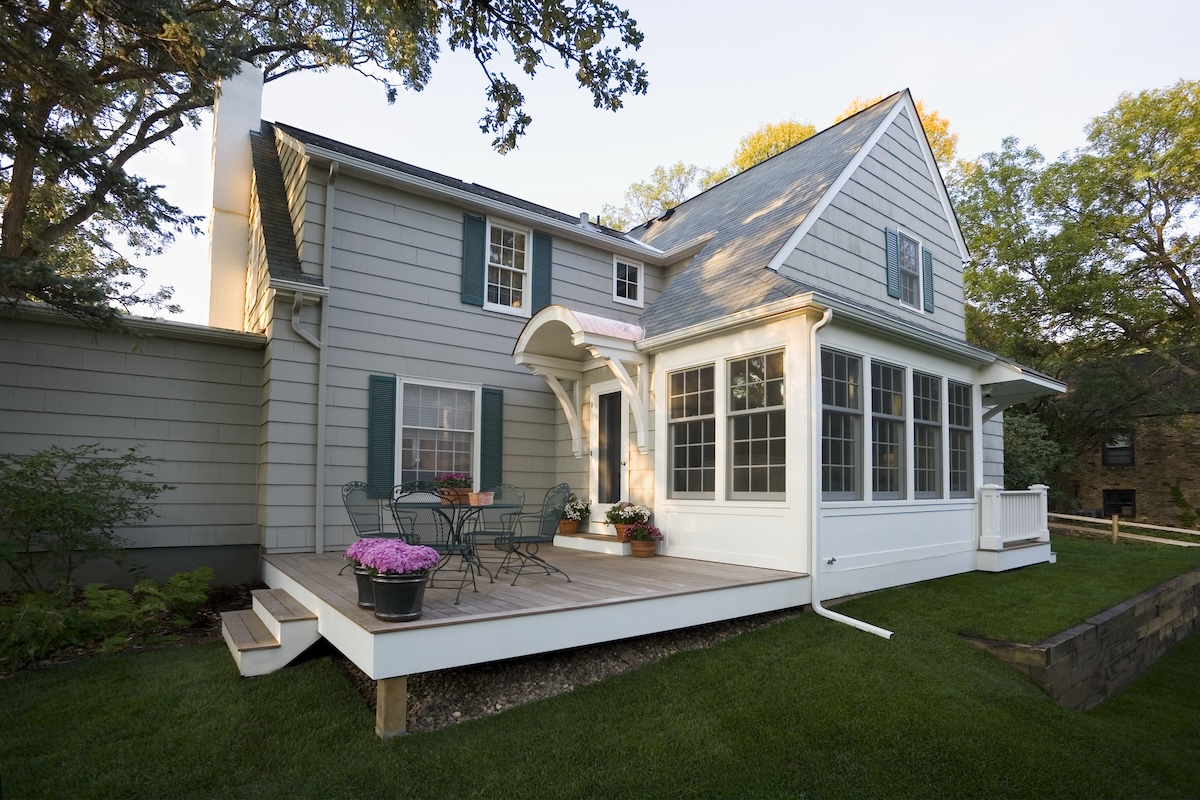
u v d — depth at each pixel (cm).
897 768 349
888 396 715
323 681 421
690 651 485
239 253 973
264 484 729
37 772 310
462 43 604
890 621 564
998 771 356
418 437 823
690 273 864
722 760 341
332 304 761
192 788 302
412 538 482
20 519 559
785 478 614
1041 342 1795
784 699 408
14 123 616
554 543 840
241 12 1060
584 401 881
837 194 833
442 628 367
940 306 1044
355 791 302
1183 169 1580
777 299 621
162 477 719
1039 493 932
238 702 388
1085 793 349
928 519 743
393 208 816
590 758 336
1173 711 559
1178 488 1711
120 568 690
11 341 656
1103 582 773
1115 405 1644
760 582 541
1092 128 1761
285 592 560
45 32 762
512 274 936
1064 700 516
